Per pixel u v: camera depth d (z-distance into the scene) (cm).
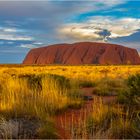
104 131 712
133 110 845
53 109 933
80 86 1717
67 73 3256
